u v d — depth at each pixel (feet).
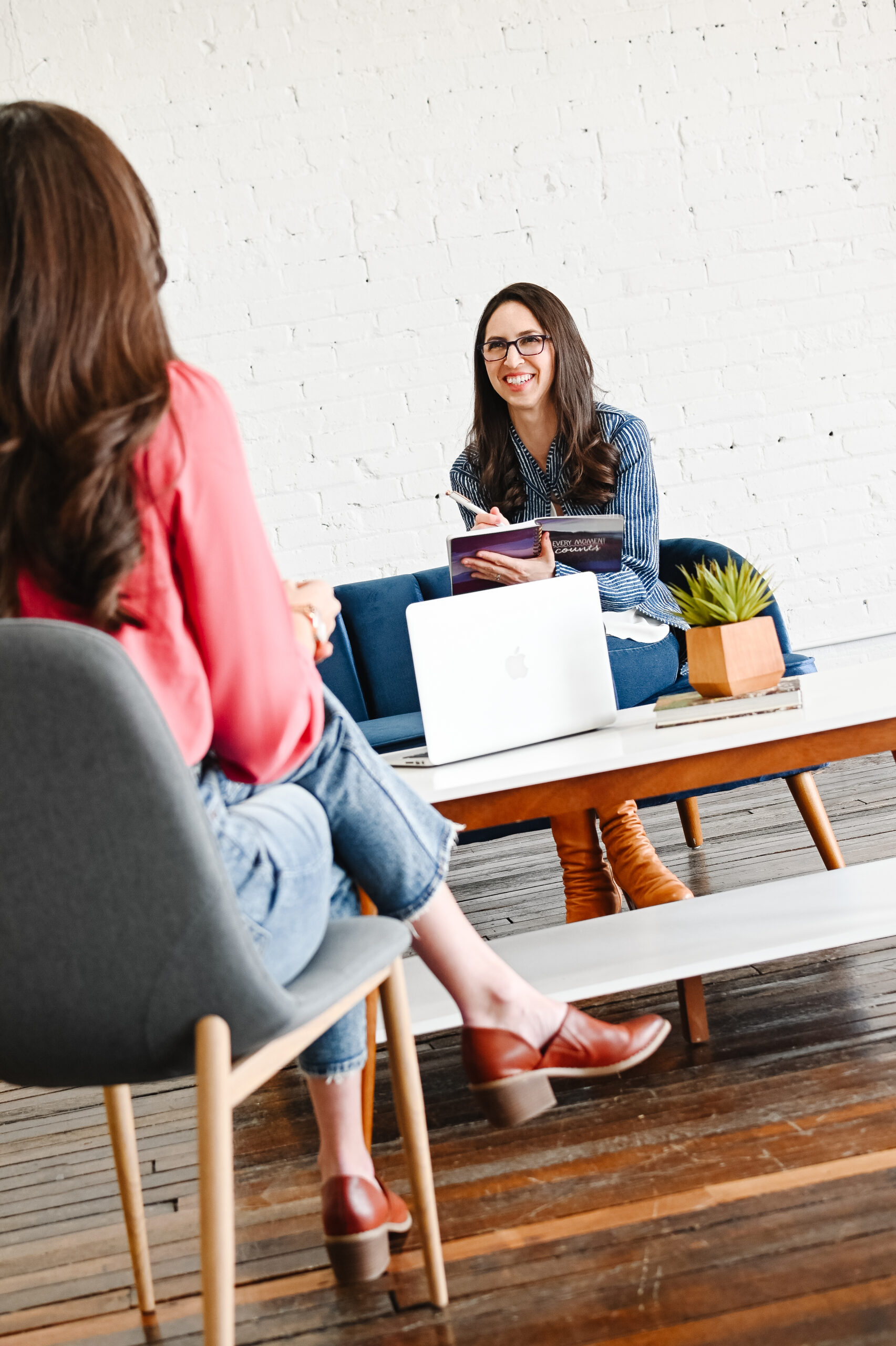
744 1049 5.33
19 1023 2.65
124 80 11.34
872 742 4.99
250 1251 4.28
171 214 11.48
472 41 11.63
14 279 2.70
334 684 9.57
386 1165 4.79
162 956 2.58
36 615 2.84
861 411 12.24
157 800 2.50
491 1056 3.92
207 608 2.89
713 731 5.12
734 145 11.96
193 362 11.62
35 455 2.69
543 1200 4.25
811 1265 3.55
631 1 11.74
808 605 12.27
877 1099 4.61
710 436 12.11
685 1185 4.17
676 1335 3.31
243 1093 2.72
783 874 8.02
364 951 3.19
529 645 5.85
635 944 5.11
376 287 11.71
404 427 11.83
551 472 8.49
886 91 12.09
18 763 2.49
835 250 12.14
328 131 11.57
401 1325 3.59
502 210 11.78
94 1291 4.20
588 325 11.94
